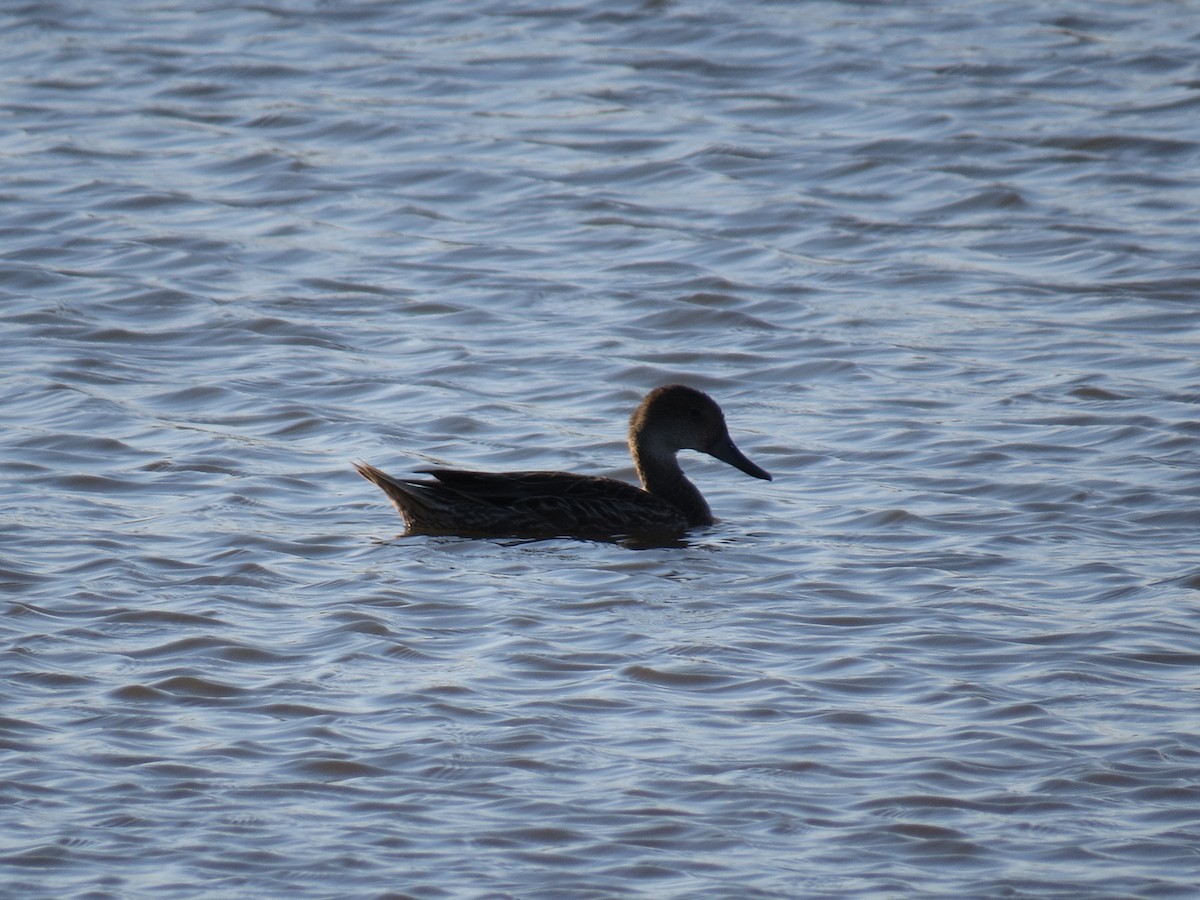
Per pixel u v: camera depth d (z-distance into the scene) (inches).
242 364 777.6
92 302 856.3
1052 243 940.6
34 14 1355.8
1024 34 1284.4
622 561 577.3
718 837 391.9
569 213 998.4
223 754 427.5
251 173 1059.9
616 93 1188.5
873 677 475.2
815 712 453.1
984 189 1014.4
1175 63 1213.7
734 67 1234.0
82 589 530.6
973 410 721.0
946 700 460.1
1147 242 935.0
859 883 374.3
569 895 369.4
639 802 406.3
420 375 766.5
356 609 520.7
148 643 492.1
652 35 1294.3
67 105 1178.0
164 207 1000.9
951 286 885.2
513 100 1182.9
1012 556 571.2
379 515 616.7
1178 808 403.2
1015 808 404.5
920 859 383.2
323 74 1233.4
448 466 668.7
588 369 779.4
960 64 1222.3
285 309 851.4
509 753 429.4
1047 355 786.8
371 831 393.4
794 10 1339.8
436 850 386.3
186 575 547.8
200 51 1280.8
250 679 470.3
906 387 752.3
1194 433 681.0
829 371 776.3
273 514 611.5
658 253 934.4
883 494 636.1
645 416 632.4
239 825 394.9
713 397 750.5
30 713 447.2
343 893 368.5
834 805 406.6
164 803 403.9
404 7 1369.3
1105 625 508.7
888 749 433.1
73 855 381.1
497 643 498.3
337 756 426.6
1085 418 705.6
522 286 885.8
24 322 826.2
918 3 1354.6
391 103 1175.0
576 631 510.0
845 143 1098.1
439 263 923.4
